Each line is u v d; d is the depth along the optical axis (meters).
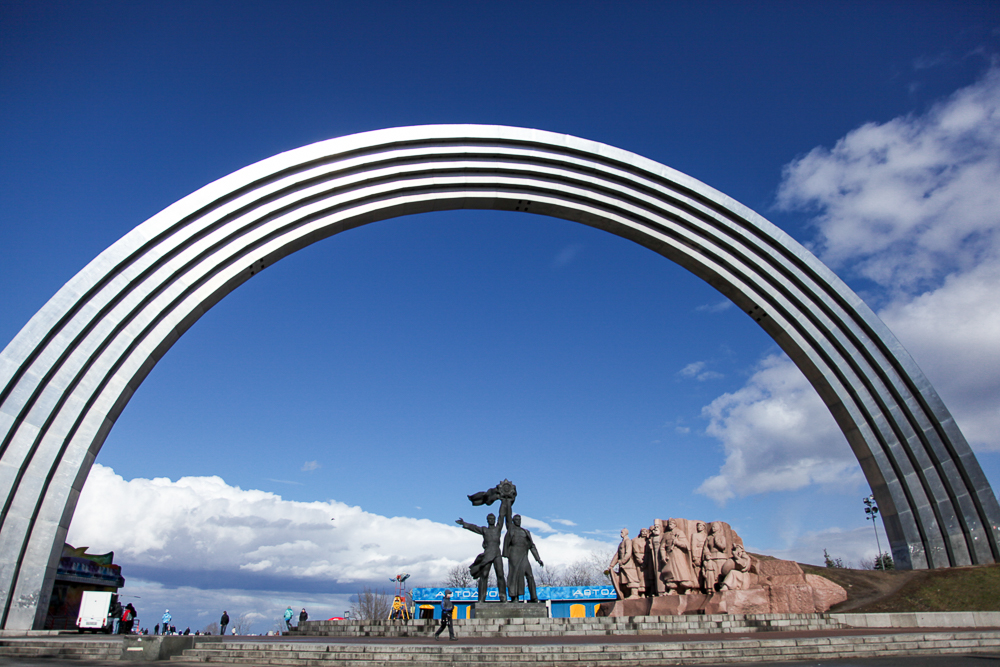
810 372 32.62
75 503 24.31
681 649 12.59
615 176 33.06
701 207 33.22
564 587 35.00
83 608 25.73
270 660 12.88
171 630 31.78
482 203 32.56
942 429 30.17
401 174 31.38
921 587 24.23
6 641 17.23
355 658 12.35
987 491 28.94
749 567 20.97
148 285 26.83
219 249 28.55
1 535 22.09
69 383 24.59
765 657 12.83
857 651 13.37
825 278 32.72
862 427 31.28
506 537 20.30
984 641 13.93
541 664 11.84
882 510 31.20
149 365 26.78
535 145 32.94
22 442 23.20
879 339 31.81
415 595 36.00
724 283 33.09
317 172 30.33
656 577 22.22
